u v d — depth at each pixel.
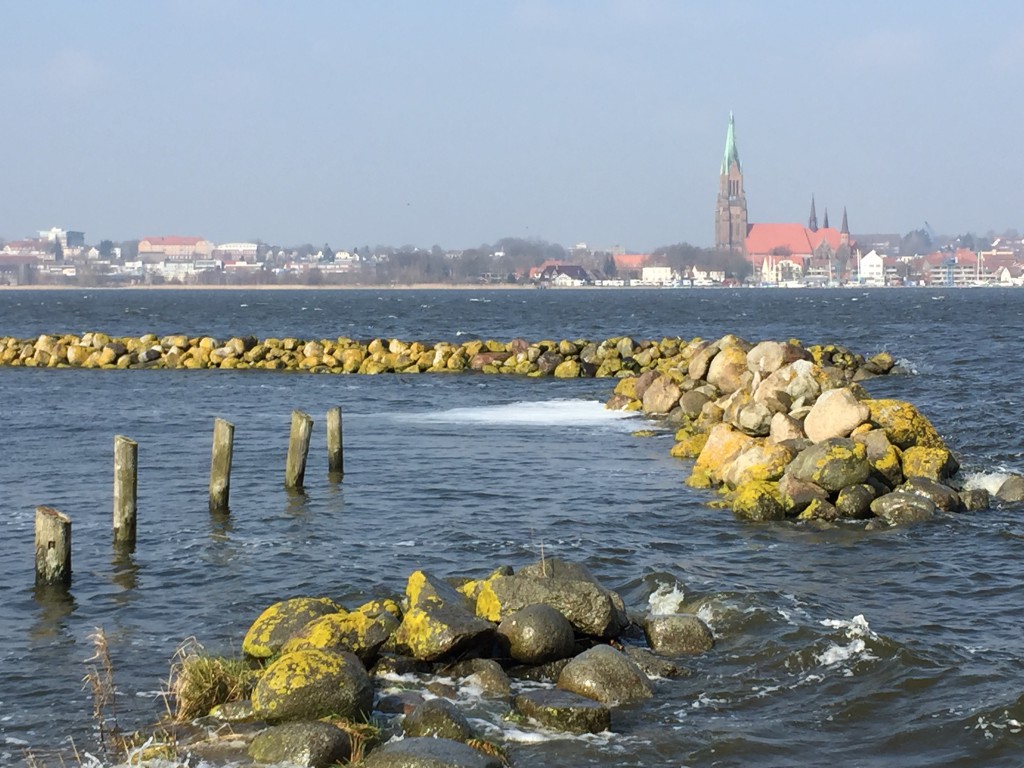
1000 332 82.81
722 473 24.73
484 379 49.53
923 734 12.26
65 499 24.12
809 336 81.81
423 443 31.42
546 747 11.88
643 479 25.86
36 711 12.93
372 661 13.70
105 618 16.16
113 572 18.44
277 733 11.49
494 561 19.06
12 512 22.84
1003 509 22.28
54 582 17.53
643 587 17.56
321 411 38.97
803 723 12.59
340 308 151.25
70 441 32.12
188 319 115.69
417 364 52.97
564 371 49.84
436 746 11.05
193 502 23.75
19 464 28.39
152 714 12.77
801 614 15.88
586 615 14.49
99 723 12.49
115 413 38.41
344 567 18.64
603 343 52.41
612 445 30.80
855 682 13.67
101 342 58.22
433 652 13.61
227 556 19.34
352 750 11.43
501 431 33.66
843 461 22.03
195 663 13.17
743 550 19.67
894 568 18.47
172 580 17.97
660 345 51.44
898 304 159.00
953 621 15.81
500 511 22.81
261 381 49.44
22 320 113.12
